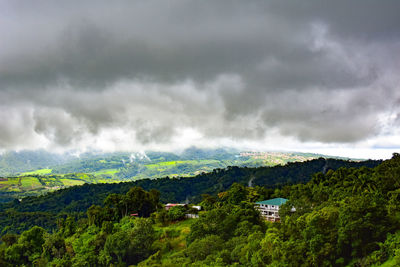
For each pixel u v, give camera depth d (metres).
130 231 94.56
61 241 104.38
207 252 73.75
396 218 55.44
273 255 58.38
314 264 54.50
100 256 90.94
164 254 89.12
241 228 81.50
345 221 54.75
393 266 47.69
